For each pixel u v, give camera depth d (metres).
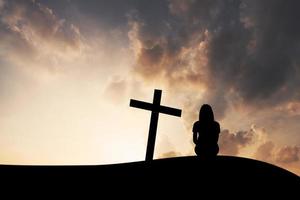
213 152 6.19
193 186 5.90
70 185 6.29
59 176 6.58
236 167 6.38
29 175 6.56
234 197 5.66
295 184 6.13
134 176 6.45
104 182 6.34
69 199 5.89
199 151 6.25
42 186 6.25
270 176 6.26
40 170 6.77
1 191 6.03
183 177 6.15
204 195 5.70
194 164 6.45
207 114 6.33
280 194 5.83
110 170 6.77
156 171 6.49
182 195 5.74
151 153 8.37
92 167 6.96
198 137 6.36
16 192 6.05
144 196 5.80
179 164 6.58
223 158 6.62
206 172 6.18
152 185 6.07
